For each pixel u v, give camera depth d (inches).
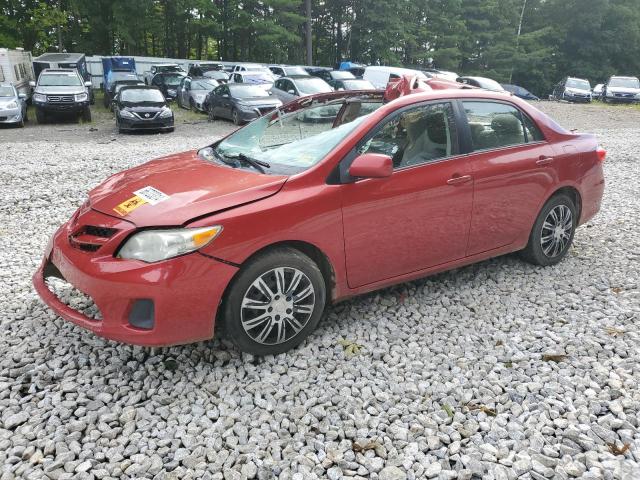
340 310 160.6
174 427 110.0
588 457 102.1
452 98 163.3
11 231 236.8
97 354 135.7
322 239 135.6
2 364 130.3
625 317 158.4
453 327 152.2
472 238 167.6
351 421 111.6
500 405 117.7
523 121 180.4
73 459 100.8
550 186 182.9
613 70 1977.1
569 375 129.6
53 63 925.2
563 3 1985.7
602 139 571.8
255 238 125.0
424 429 109.8
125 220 124.2
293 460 101.0
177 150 464.4
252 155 152.9
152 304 118.6
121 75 971.9
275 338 133.7
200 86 874.1
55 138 573.3
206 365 131.6
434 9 1808.6
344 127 149.6
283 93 740.7
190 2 1435.8
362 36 1689.2
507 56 1929.1
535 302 168.9
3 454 101.1
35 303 162.1
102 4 1320.1
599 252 213.9
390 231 147.4
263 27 1485.0
